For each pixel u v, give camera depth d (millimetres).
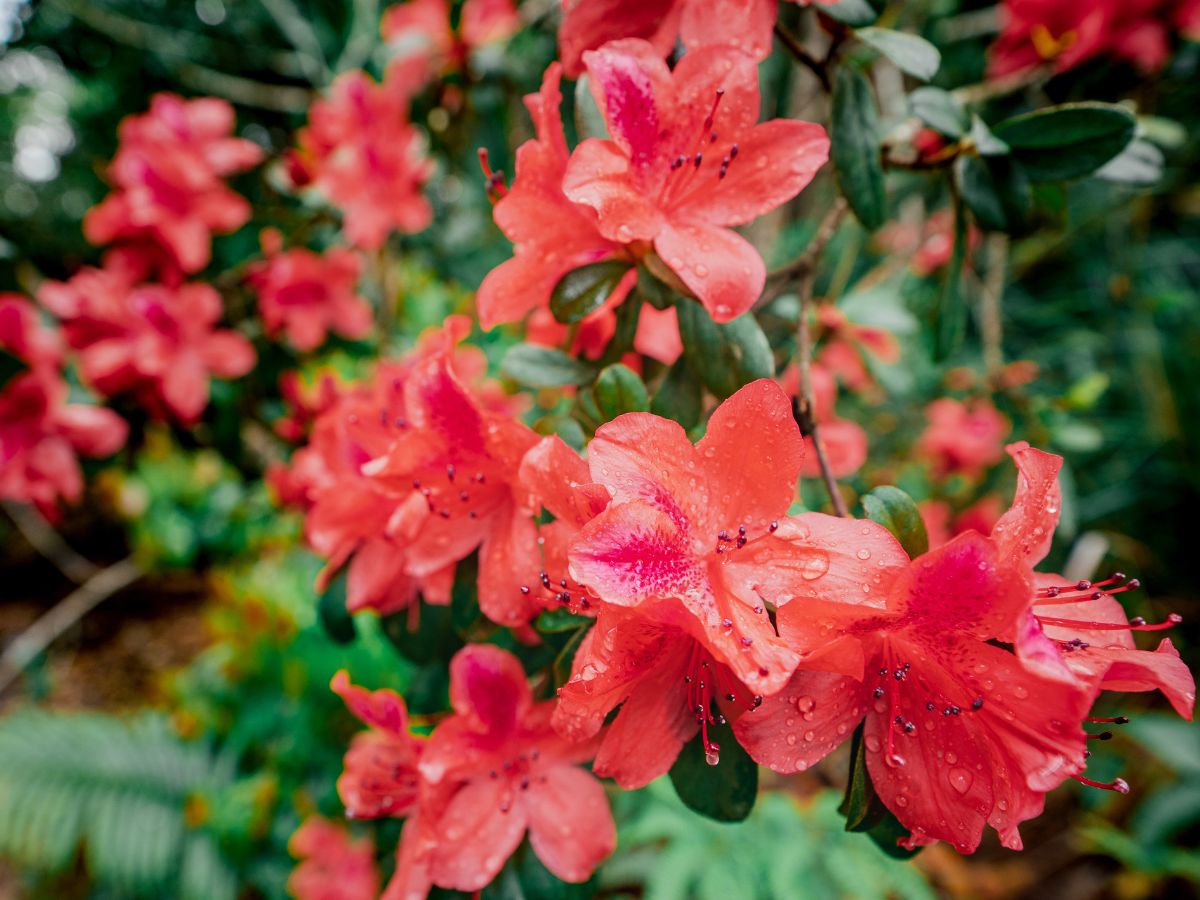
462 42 606
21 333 535
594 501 225
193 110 592
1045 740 204
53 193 1586
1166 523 1004
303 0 1180
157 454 1046
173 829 841
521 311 264
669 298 260
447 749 275
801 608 214
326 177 603
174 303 569
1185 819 801
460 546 278
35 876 940
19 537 1537
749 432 224
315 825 723
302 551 1004
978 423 662
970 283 729
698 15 254
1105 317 965
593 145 239
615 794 729
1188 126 729
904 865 733
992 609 205
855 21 270
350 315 643
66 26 1289
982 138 286
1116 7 405
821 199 767
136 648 1380
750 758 246
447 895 288
